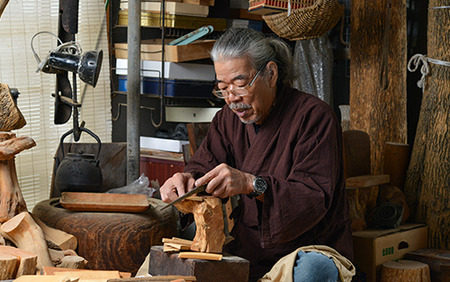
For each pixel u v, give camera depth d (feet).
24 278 6.40
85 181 10.12
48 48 11.89
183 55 12.39
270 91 8.38
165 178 12.19
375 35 13.32
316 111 8.30
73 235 8.99
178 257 7.10
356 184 11.48
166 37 13.53
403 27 13.42
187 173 8.36
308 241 8.38
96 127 12.87
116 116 13.51
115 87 13.32
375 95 13.38
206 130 11.43
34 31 11.65
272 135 8.57
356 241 11.23
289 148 8.32
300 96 8.62
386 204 12.07
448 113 12.43
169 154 12.30
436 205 12.47
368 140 12.28
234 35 8.13
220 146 9.27
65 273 7.21
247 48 7.99
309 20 11.09
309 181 7.86
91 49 12.67
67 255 8.54
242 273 7.16
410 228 12.11
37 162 11.82
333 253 7.89
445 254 11.78
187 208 7.59
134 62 11.58
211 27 12.53
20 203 8.61
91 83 10.03
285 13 11.20
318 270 7.32
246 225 8.73
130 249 9.06
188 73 12.78
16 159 11.46
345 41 15.94
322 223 8.32
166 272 7.27
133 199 9.91
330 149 8.09
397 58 13.37
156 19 12.82
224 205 9.17
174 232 9.70
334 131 8.27
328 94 14.80
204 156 9.29
